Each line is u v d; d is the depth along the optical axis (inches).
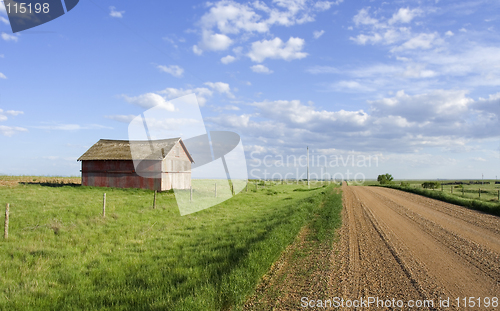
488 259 307.9
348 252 336.8
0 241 363.6
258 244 319.3
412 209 764.0
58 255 321.7
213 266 271.0
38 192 892.0
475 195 1346.0
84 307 200.5
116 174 1165.7
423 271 268.7
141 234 433.4
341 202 939.3
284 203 907.4
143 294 214.8
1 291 225.0
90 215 544.4
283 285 238.1
